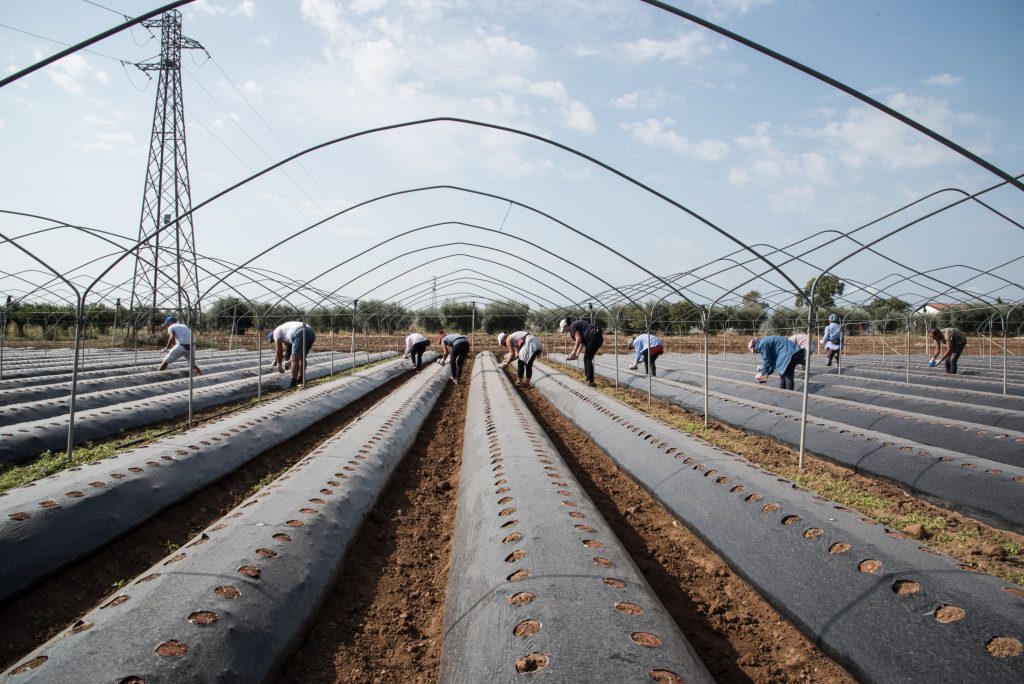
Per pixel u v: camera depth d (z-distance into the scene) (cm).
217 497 689
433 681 366
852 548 421
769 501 527
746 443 955
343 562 502
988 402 1222
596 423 1064
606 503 708
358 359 2708
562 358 2748
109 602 353
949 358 1820
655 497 697
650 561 543
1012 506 596
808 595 412
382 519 638
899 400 1208
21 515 475
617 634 308
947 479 675
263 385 1470
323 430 1079
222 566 399
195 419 1068
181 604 347
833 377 1700
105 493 548
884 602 367
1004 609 326
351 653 395
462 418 1294
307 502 545
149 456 662
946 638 325
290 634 377
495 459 698
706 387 1066
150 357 2148
